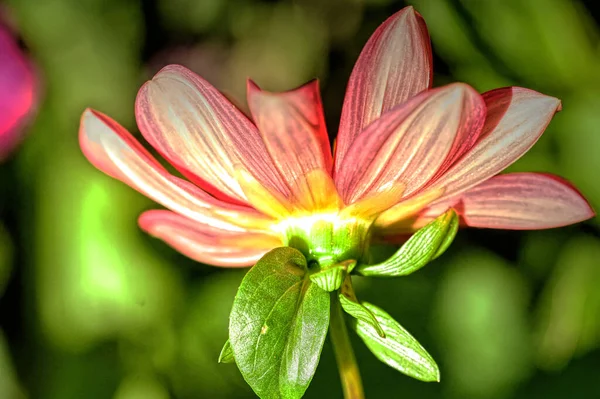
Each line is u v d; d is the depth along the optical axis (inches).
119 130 14.0
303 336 13.2
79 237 22.5
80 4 23.3
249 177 13.7
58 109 22.9
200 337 22.7
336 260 13.7
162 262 22.8
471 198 14.1
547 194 14.0
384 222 14.0
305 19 24.8
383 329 13.5
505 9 21.3
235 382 22.6
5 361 22.2
